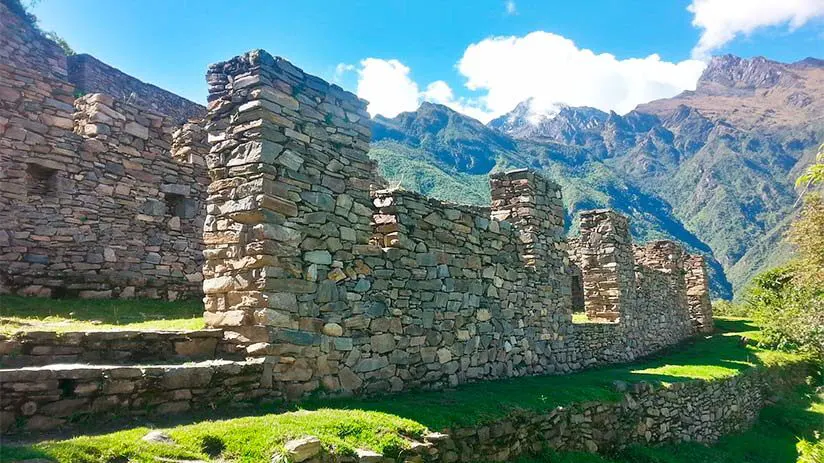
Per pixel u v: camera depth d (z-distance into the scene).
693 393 12.85
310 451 5.18
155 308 10.48
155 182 12.05
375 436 6.04
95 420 5.10
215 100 7.62
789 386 17.91
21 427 4.73
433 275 9.41
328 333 7.40
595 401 9.83
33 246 10.04
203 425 5.21
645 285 19.23
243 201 7.01
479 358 10.30
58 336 5.82
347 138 8.26
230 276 7.02
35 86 10.34
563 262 13.89
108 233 11.12
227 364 6.14
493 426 7.56
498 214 13.07
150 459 4.47
